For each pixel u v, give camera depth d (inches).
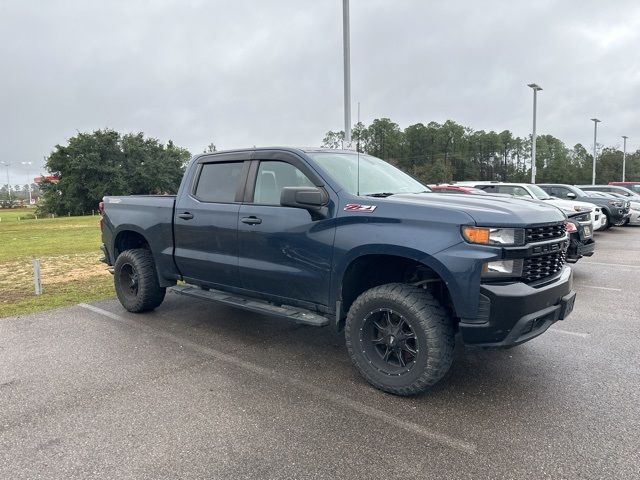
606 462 107.4
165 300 266.4
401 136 3275.1
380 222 141.7
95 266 400.8
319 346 189.0
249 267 176.4
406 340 141.3
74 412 133.4
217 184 194.9
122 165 2637.8
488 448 114.0
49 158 2605.8
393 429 123.4
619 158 3427.7
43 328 212.5
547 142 3818.9
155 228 215.9
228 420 128.6
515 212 133.4
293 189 147.6
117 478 103.3
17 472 105.4
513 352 179.2
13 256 478.6
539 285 134.0
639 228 709.3
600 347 183.6
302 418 129.6
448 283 129.4
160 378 157.1
